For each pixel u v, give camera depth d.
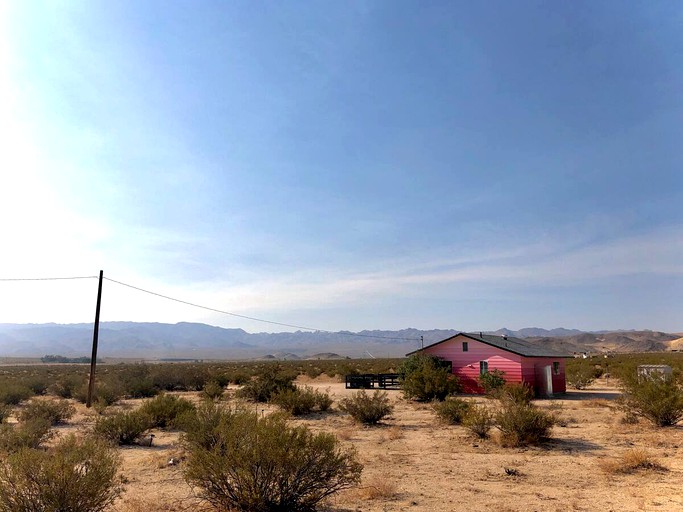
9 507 7.38
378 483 10.96
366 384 42.75
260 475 8.64
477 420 17.83
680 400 19.08
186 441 13.47
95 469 8.00
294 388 31.83
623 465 12.66
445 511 9.23
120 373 50.62
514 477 12.00
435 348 38.00
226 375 53.50
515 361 34.00
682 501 9.51
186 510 9.12
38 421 16.61
